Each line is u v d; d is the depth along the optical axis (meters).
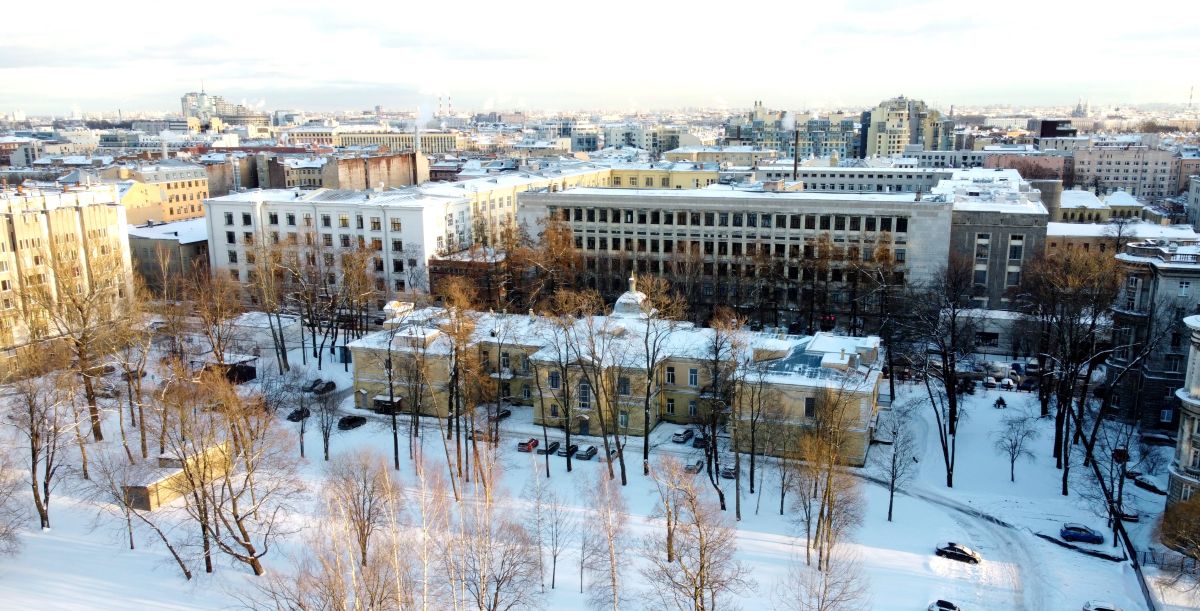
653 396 109.06
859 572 76.38
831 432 87.94
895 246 160.12
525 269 157.12
